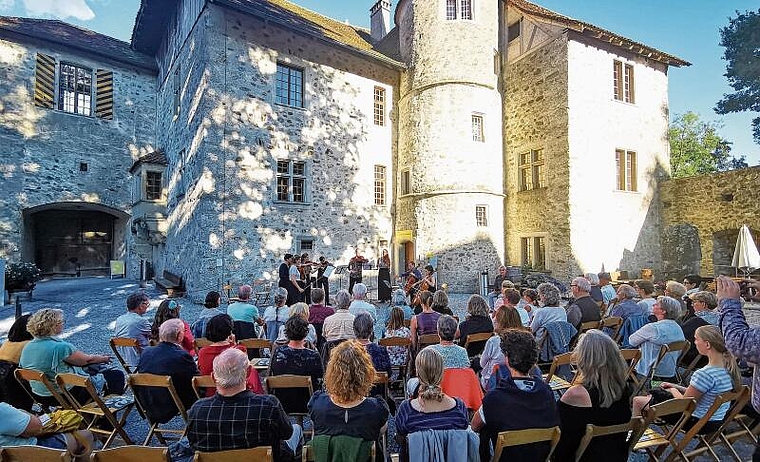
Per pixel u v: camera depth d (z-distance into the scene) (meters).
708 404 3.30
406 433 2.63
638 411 3.33
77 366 4.04
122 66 19.06
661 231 16.64
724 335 3.32
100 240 21.52
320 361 3.95
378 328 9.02
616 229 15.52
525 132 16.47
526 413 2.61
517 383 2.75
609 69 15.72
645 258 16.14
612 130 15.64
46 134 16.92
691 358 4.93
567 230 14.60
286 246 14.66
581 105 14.93
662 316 4.73
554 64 15.24
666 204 16.55
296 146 15.11
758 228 13.57
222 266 13.17
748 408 3.65
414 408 2.68
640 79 16.55
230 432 2.57
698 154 31.27
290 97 15.27
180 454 3.09
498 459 2.47
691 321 4.98
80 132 17.78
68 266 20.56
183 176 15.27
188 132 14.76
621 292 5.92
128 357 5.06
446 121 15.84
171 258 16.56
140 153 19.44
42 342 3.79
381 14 22.89
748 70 20.08
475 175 15.80
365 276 16.55
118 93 18.91
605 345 2.71
